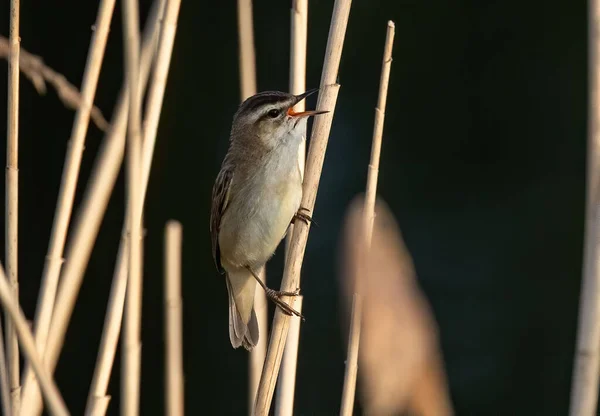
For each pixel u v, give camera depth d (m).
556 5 13.68
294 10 6.56
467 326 12.78
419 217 13.52
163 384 12.78
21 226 12.72
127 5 5.36
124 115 6.36
